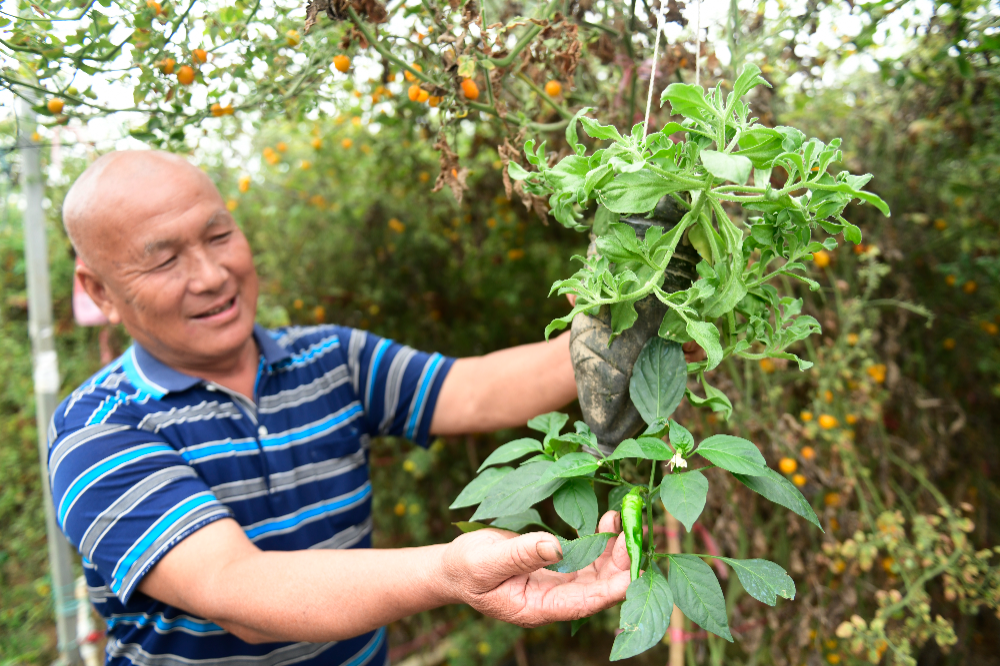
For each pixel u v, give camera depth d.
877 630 1.38
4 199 3.12
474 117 1.36
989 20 1.22
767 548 1.63
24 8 0.93
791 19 1.23
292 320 2.63
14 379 3.57
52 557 2.45
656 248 0.75
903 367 1.90
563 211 0.82
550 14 1.06
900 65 1.47
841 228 0.70
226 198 2.37
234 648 1.26
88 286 1.28
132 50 1.03
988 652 2.12
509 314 2.52
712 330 0.70
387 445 2.75
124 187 1.12
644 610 0.65
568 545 0.74
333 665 1.41
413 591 0.83
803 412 1.54
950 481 2.11
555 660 2.82
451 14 1.08
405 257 2.43
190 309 1.20
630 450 0.75
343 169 2.29
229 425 1.30
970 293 1.97
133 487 1.05
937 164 1.82
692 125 0.70
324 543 1.41
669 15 1.08
